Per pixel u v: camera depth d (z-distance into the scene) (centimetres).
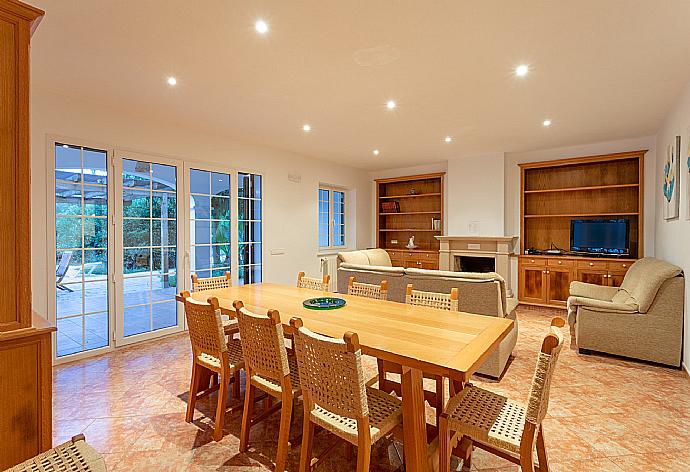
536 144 548
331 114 402
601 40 242
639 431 224
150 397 271
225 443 212
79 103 353
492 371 299
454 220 657
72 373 316
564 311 545
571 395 273
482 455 201
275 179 575
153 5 204
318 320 210
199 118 416
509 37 239
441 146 562
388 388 247
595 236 548
